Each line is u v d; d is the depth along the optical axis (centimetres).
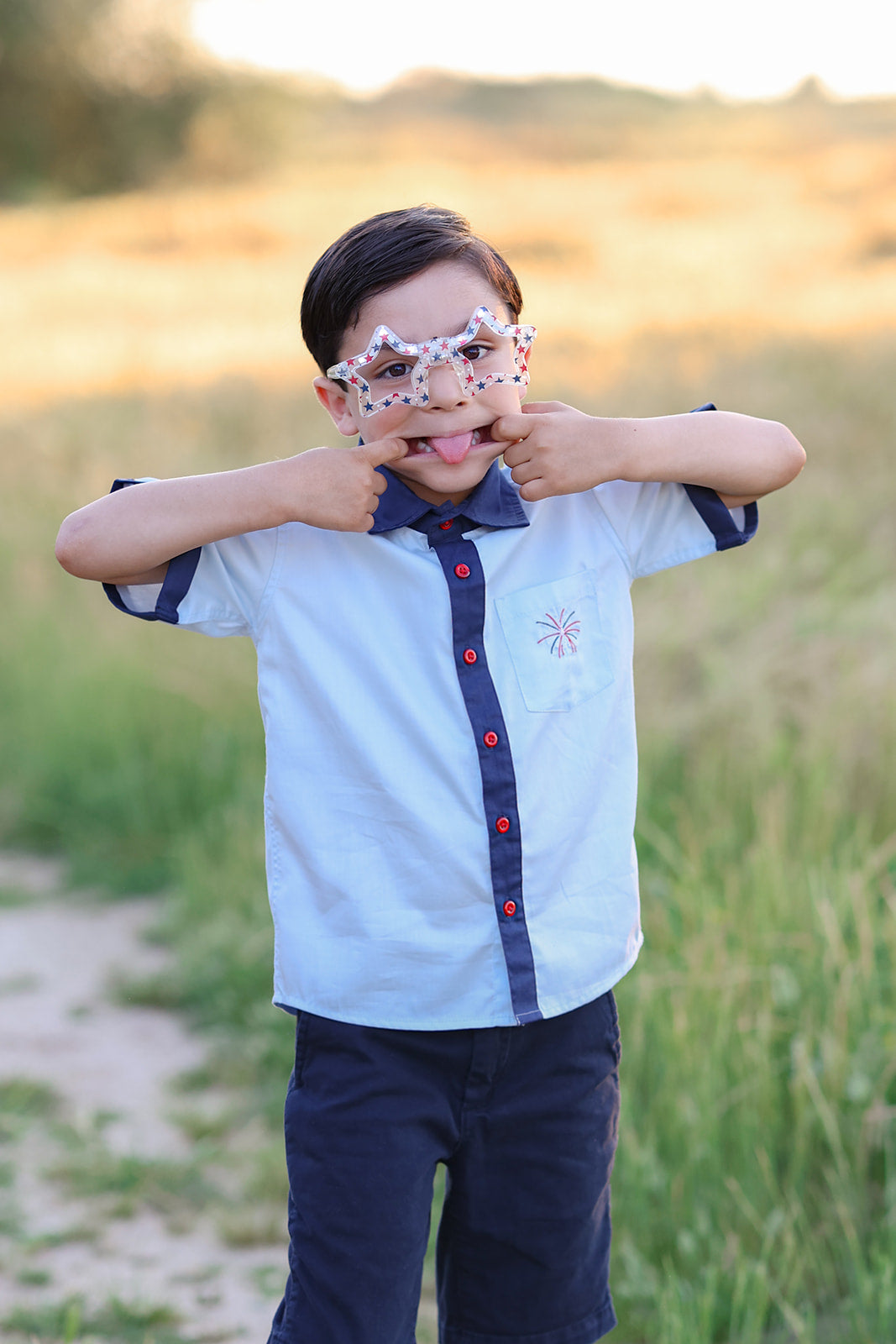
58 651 541
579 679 174
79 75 2919
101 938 413
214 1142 307
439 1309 188
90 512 162
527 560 174
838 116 3338
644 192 2091
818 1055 266
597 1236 184
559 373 821
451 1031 170
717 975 282
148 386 966
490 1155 176
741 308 1060
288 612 171
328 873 170
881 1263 228
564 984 172
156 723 493
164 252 1902
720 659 417
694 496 180
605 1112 181
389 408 163
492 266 169
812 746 366
